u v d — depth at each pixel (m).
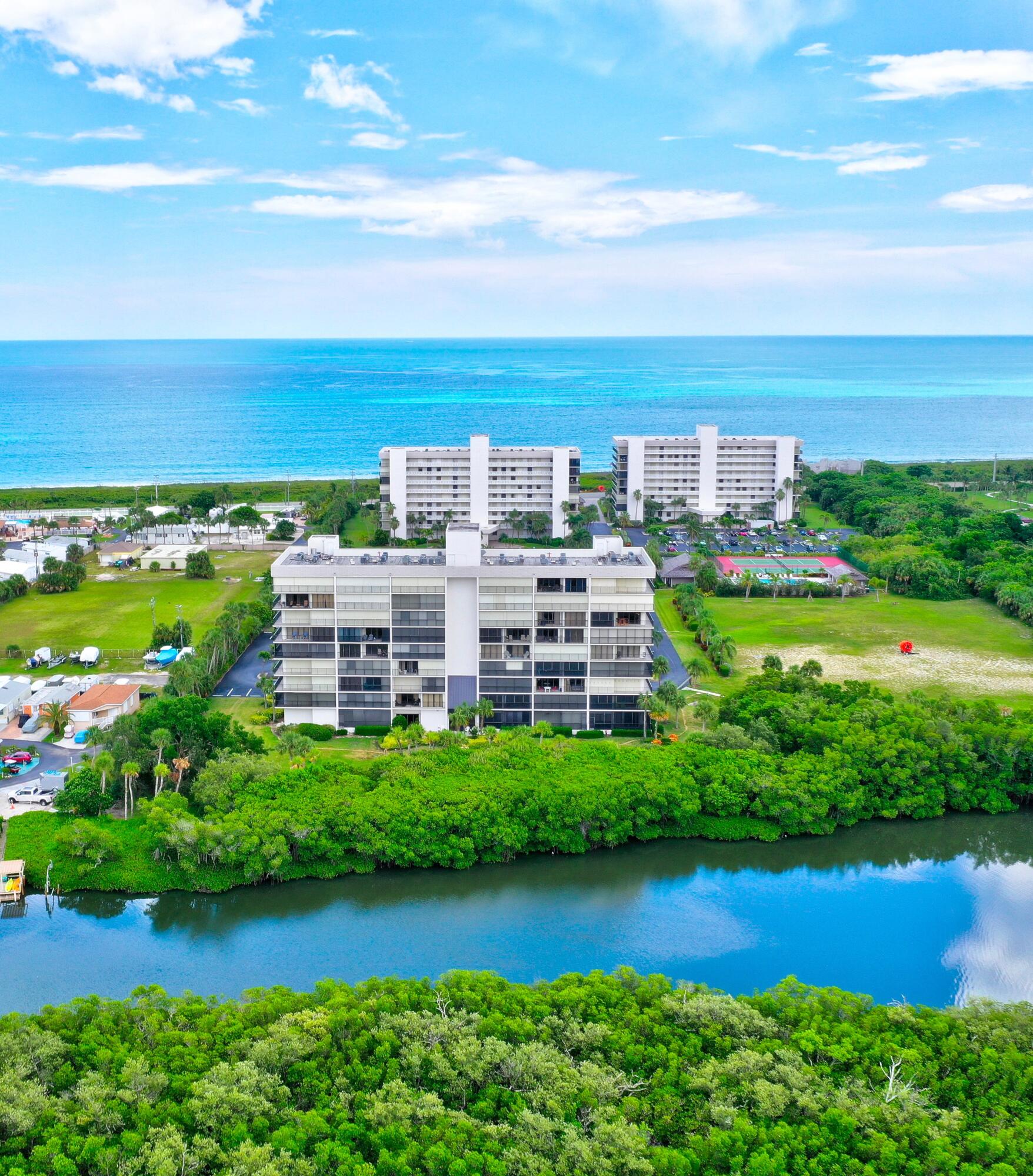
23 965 143.12
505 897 162.75
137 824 172.12
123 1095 105.31
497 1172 97.81
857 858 178.38
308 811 166.62
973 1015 124.62
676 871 172.12
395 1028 118.06
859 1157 102.19
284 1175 96.69
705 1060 115.62
